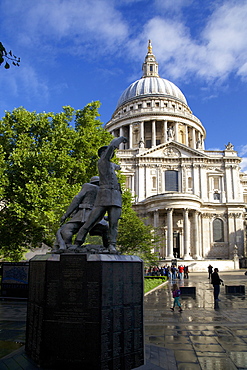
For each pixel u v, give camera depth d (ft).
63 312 28.45
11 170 83.66
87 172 100.63
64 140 91.66
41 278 30.45
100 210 32.65
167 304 68.18
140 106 334.85
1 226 81.05
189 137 327.06
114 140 33.96
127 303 29.81
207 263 197.36
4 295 73.51
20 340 38.50
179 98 350.84
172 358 32.48
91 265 28.55
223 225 241.55
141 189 242.58
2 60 29.91
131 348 29.32
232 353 33.96
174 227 231.71
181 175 247.29
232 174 250.57
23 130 92.38
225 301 72.74
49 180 81.82
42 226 80.07
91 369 26.86
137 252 131.54
